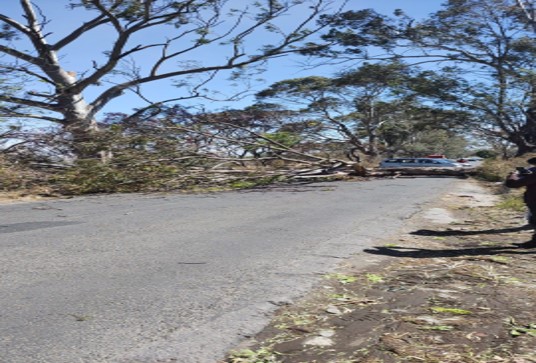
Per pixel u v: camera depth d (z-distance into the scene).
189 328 4.09
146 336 3.92
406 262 6.44
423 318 4.31
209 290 5.13
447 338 3.87
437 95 30.81
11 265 6.17
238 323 4.21
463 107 31.59
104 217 10.50
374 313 4.46
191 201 13.80
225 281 5.46
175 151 18.38
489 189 18.48
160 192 16.81
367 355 3.58
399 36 30.47
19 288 5.18
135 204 13.06
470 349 3.65
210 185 18.38
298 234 8.39
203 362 3.49
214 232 8.59
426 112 32.88
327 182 20.97
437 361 3.46
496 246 7.51
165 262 6.34
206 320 4.28
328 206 12.45
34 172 17.47
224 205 12.74
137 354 3.60
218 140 19.72
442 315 4.39
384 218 10.34
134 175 17.03
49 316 4.34
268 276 5.69
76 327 4.10
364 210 11.63
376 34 29.81
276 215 10.79
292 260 6.48
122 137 18.16
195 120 20.39
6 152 17.88
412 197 14.74
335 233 8.49
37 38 22.30
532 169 7.12
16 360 3.49
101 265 6.18
